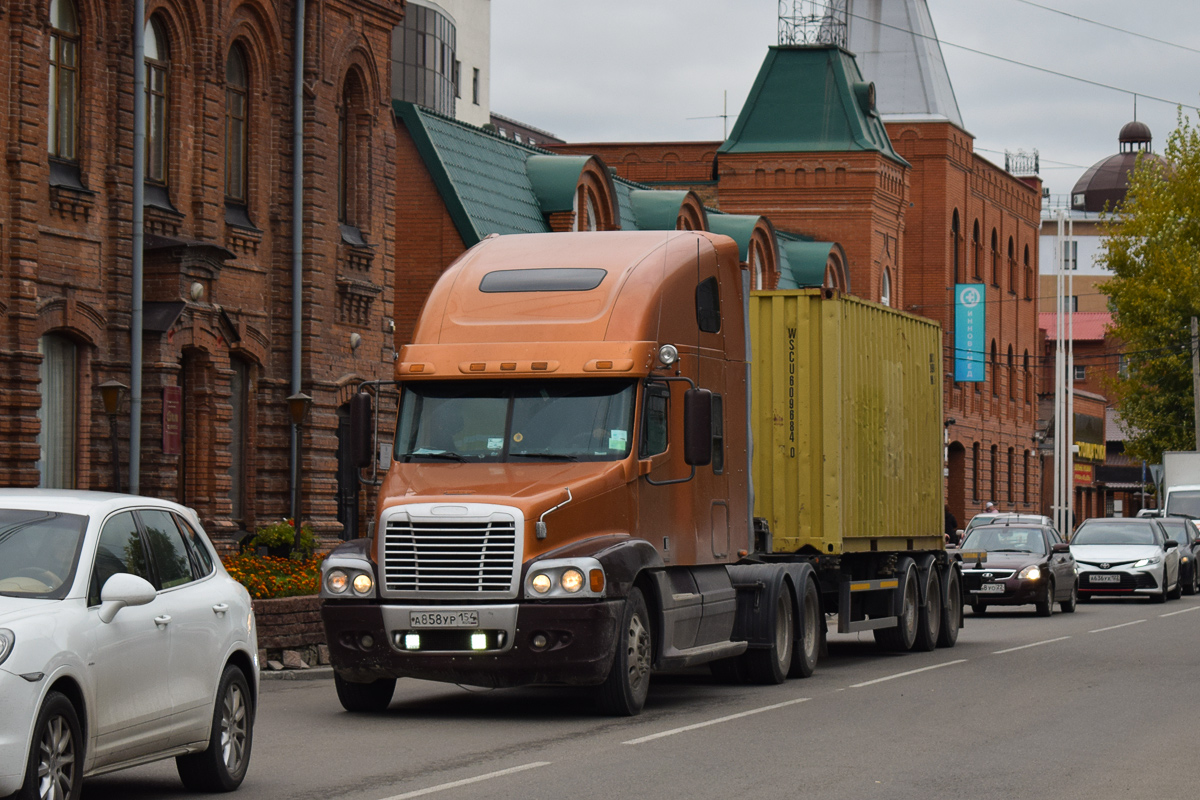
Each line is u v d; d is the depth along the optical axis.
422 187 50.62
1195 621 43.69
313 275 41.09
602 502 20.89
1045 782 16.03
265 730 19.88
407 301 50.59
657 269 22.69
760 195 80.88
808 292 29.36
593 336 21.67
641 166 88.44
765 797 14.99
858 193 79.88
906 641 33.06
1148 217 87.75
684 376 23.06
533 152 58.81
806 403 29.31
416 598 20.31
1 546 13.58
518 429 21.48
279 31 40.31
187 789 15.38
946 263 92.38
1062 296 93.44
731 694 24.61
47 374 32.81
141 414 34.88
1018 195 108.81
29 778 12.13
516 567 20.05
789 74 82.56
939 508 36.06
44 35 32.06
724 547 24.66
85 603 13.32
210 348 37.00
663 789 15.37
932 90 94.25
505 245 23.56
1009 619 45.75
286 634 26.66
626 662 20.86
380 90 44.75
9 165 31.22
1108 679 26.92
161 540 15.01
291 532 36.78
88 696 13.01
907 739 19.12
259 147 39.84
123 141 34.44
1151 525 58.25
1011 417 107.31
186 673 14.63
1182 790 15.62
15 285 31.19
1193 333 85.81
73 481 33.31
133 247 34.19
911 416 34.16
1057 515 94.25
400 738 19.08
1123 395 91.38
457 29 126.62
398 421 21.91
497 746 18.36
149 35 36.03
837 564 29.23
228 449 37.78
